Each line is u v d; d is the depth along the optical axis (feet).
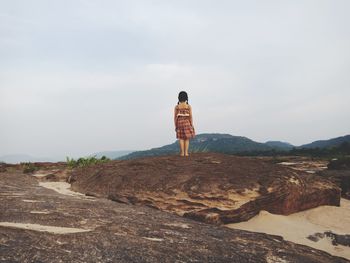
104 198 25.25
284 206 23.34
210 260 11.83
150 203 22.88
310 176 27.43
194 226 16.72
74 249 11.31
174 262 11.27
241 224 20.62
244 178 23.63
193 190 22.71
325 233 19.22
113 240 12.62
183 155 31.30
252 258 12.51
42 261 10.19
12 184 31.04
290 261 12.72
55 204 18.47
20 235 12.07
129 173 28.02
